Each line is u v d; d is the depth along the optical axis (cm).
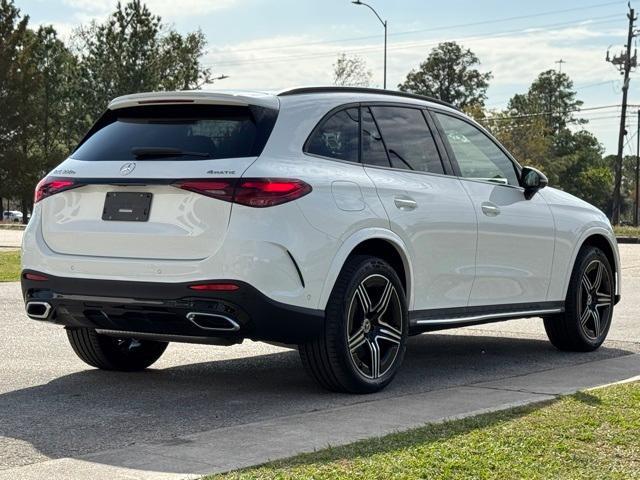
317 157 633
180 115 636
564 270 833
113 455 467
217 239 584
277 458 455
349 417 555
